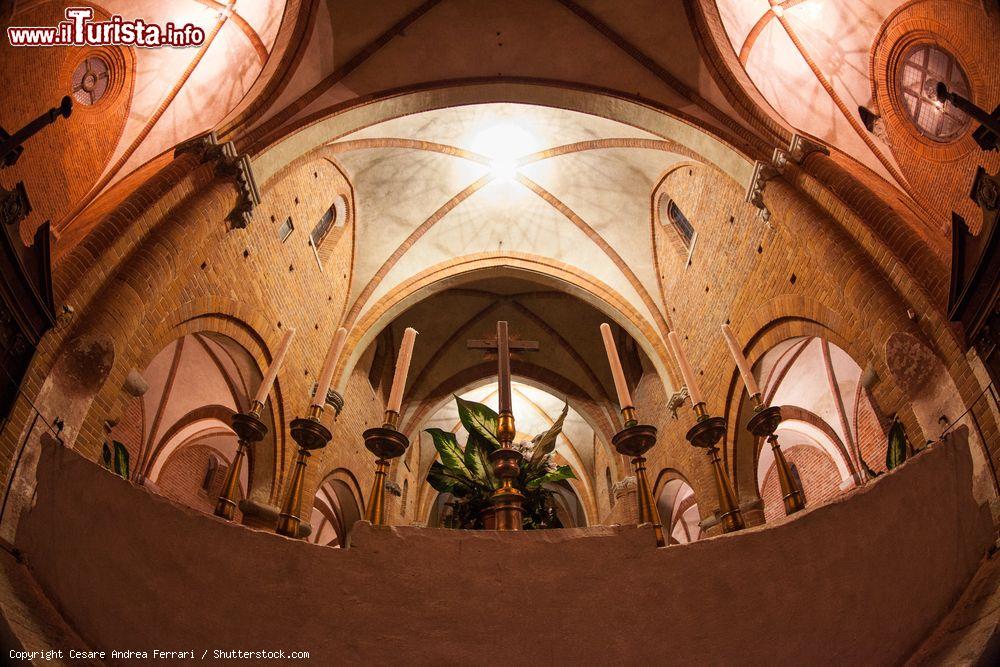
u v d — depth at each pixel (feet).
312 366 40.60
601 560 12.08
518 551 12.13
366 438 14.52
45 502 11.46
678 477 45.11
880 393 22.38
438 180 47.67
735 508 14.37
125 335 21.03
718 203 37.09
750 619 11.42
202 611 10.89
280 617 11.14
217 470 52.21
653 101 33.60
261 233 33.58
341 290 45.88
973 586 10.97
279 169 31.35
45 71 24.14
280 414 35.63
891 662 10.71
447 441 19.99
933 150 24.30
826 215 24.95
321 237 43.98
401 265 49.67
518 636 11.36
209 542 11.41
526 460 20.08
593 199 47.83
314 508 49.88
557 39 34.63
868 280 22.12
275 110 31.53
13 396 15.20
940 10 22.89
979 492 12.10
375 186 46.52
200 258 28.12
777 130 28.84
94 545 11.02
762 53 31.24
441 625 11.39
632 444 14.52
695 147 32.45
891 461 22.20
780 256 30.94
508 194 49.16
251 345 32.91
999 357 16.16
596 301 49.85
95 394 19.85
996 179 15.70
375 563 11.85
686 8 31.40
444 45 34.76
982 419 16.72
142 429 40.83
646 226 47.16
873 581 11.26
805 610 11.32
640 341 47.55
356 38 33.37
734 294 35.73
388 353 59.62
